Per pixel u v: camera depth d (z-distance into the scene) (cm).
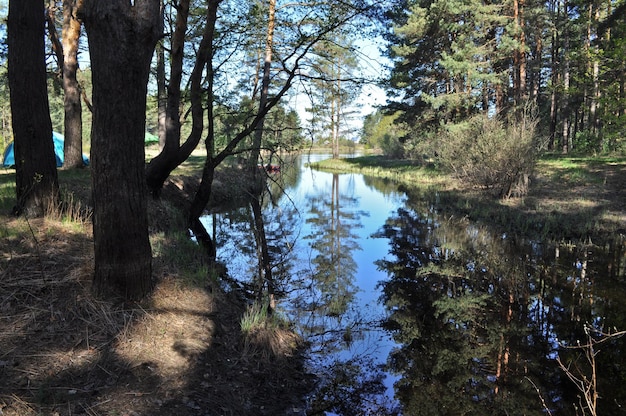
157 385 358
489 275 853
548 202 1394
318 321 621
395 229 1311
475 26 2117
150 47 400
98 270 432
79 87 1252
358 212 1644
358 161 4241
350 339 566
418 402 430
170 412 331
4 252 475
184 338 432
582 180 1598
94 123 406
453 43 2136
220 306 541
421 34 2345
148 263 463
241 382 409
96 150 410
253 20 945
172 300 490
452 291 771
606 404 432
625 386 466
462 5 2014
